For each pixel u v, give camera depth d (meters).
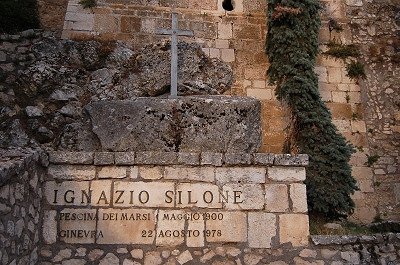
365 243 6.03
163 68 9.74
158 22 10.73
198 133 6.79
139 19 10.67
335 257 5.88
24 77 9.61
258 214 5.88
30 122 9.18
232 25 10.97
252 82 10.52
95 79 9.84
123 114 6.84
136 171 5.89
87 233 5.68
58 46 10.02
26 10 10.35
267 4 10.06
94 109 7.02
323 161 8.09
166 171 5.91
